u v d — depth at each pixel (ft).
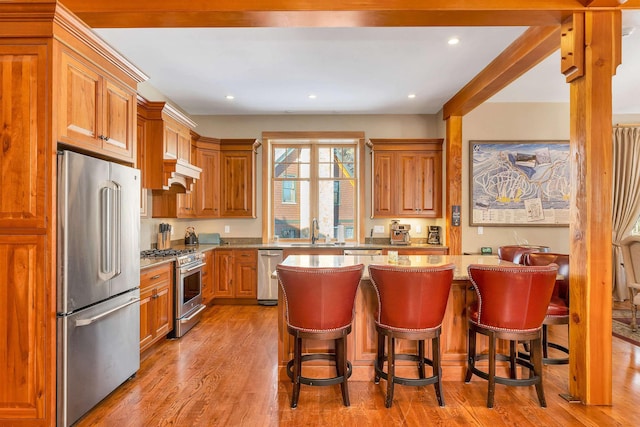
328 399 8.44
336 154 19.83
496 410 7.97
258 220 19.16
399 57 12.02
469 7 7.85
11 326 6.78
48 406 6.77
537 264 10.42
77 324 7.14
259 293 17.19
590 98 7.98
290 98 16.39
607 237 8.00
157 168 12.77
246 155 18.40
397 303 7.90
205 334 13.07
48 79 6.71
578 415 7.73
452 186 16.67
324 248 17.25
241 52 11.65
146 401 8.31
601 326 8.03
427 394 8.69
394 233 18.22
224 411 7.90
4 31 6.71
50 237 6.75
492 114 17.56
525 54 10.28
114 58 8.43
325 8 7.77
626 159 18.06
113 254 8.30
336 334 7.95
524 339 8.02
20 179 6.75
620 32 7.97
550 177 17.44
